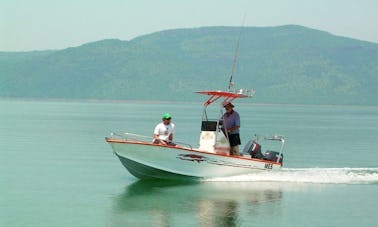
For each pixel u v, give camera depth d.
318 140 74.56
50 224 25.16
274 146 63.81
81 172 38.69
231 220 26.20
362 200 30.44
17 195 30.75
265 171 35.28
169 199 29.95
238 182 34.69
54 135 73.69
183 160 33.50
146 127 97.12
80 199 29.83
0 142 61.97
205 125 34.50
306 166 45.34
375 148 62.25
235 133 34.56
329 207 28.83
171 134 34.09
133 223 25.44
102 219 26.00
